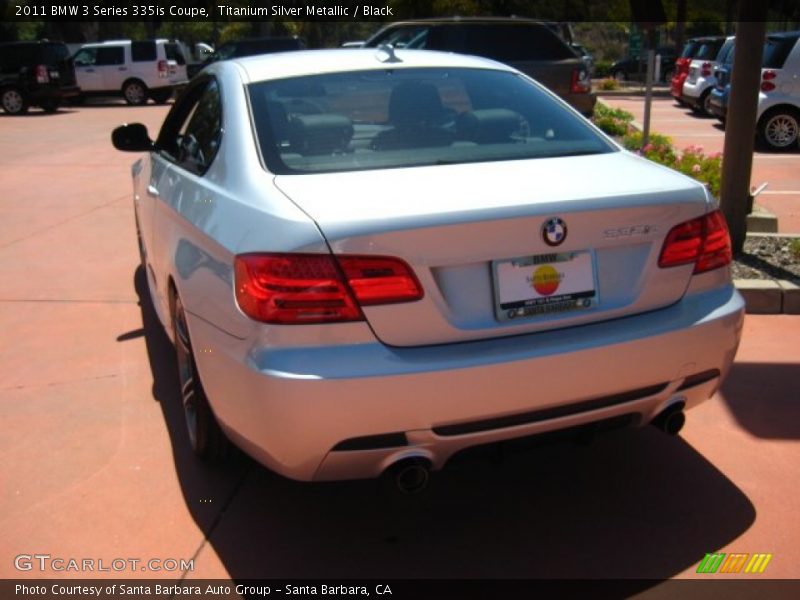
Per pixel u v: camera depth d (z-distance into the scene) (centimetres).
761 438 377
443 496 340
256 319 266
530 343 273
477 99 363
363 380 256
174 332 382
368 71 369
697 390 307
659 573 289
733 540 306
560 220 274
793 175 1095
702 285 304
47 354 493
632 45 3438
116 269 671
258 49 2466
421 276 262
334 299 258
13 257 712
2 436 391
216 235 298
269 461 281
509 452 294
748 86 575
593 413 286
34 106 2241
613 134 1220
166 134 468
